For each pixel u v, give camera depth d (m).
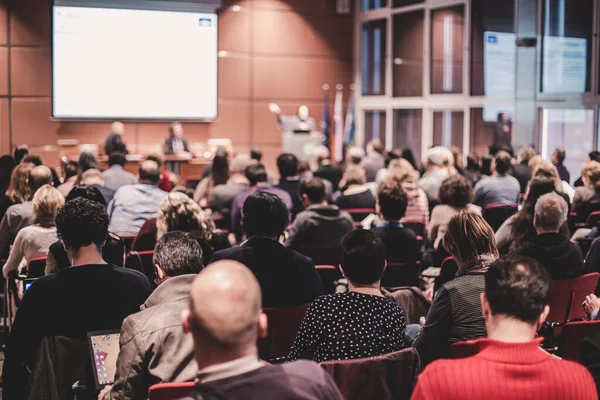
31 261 4.34
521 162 8.12
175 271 2.86
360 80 14.46
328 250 5.29
